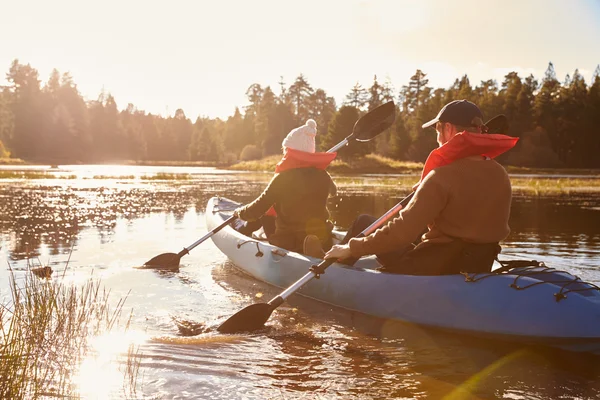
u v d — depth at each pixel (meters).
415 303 3.14
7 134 95.94
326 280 3.75
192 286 4.25
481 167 2.96
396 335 3.08
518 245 6.13
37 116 91.19
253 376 2.42
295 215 4.39
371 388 2.30
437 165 3.05
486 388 2.30
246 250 4.68
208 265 5.13
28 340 2.73
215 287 4.24
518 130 82.44
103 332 2.97
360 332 3.15
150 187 17.28
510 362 2.63
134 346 2.78
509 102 83.88
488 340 2.93
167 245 6.07
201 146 106.69
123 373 2.41
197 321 3.31
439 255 3.12
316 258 3.92
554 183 26.77
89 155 95.44
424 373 2.49
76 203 11.05
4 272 4.50
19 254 5.35
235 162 77.75
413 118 87.12
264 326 3.26
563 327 2.66
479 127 3.10
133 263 5.04
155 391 2.22
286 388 2.29
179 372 2.44
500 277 2.96
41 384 2.23
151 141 113.50
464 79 101.75
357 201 12.59
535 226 8.10
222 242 5.31
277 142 89.19
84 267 4.82
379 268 3.51
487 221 2.99
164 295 3.94
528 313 2.76
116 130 104.50
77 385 2.24
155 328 3.13
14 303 3.07
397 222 3.03
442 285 3.06
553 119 84.94
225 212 6.65
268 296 4.00
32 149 90.50
